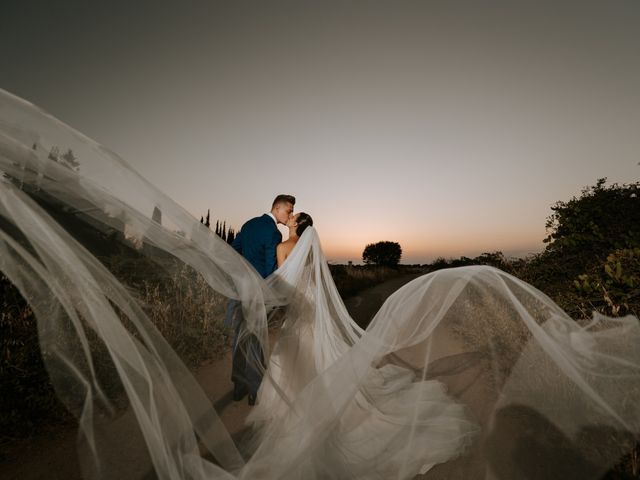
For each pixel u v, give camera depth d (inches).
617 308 119.3
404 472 75.4
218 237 84.0
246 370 105.7
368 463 79.0
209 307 87.7
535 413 77.5
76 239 57.8
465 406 92.5
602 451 67.6
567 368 77.3
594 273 151.4
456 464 76.6
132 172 64.9
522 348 93.3
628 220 186.5
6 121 51.5
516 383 83.7
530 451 71.8
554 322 85.0
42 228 54.5
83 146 58.8
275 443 80.3
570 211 216.2
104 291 59.5
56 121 56.1
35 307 54.1
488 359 102.3
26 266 53.6
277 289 109.7
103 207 60.3
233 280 87.3
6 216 52.1
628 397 69.9
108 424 61.0
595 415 71.2
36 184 54.1
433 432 84.7
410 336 98.3
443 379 105.5
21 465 82.7
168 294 75.3
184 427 65.0
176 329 79.7
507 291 96.7
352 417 96.7
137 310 64.5
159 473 58.4
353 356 91.9
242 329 101.7
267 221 125.6
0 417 90.0
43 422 97.2
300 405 86.0
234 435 96.5
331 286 121.3
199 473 64.6
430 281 105.4
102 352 59.6
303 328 110.6
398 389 108.4
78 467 82.4
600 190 213.2
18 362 93.2
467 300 108.0
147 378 61.5
